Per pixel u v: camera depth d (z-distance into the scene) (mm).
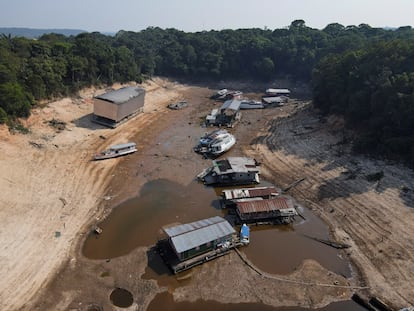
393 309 32031
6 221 40375
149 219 45281
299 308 32656
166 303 32375
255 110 96500
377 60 69750
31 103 67188
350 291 34656
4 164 49938
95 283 34188
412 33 123625
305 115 84438
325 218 46656
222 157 64188
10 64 68375
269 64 129375
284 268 37625
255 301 33188
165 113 90438
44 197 46438
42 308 30891
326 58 98250
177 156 63906
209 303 32688
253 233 43562
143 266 36781
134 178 55312
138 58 118062
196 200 50281
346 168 56250
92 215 45062
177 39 154250
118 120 74688
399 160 54250
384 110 59719
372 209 46156
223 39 149500
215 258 38562
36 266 35344
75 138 65375
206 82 130500
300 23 166125
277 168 60156
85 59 87375
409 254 38188
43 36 123438
